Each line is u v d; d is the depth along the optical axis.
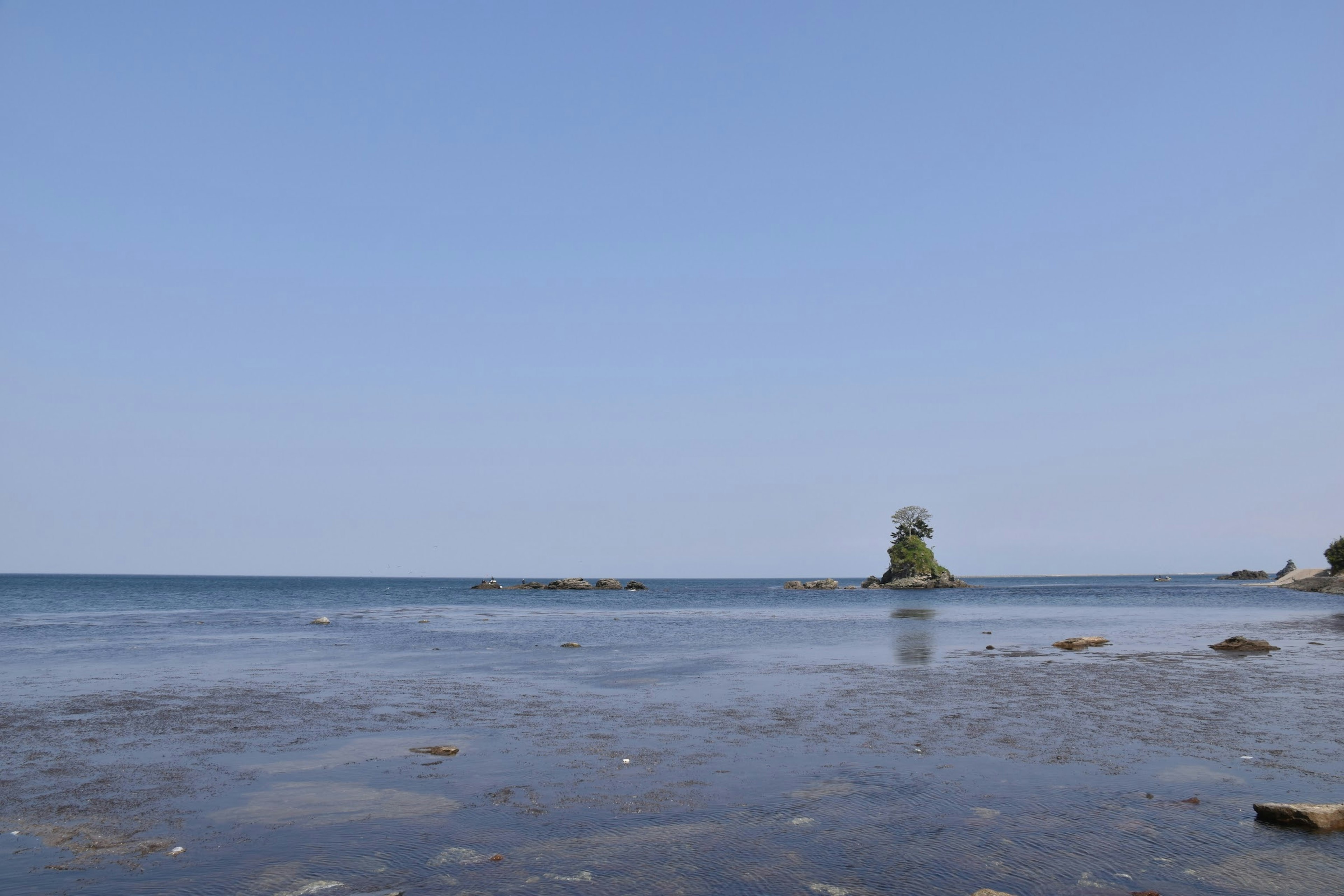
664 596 161.50
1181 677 30.25
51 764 17.27
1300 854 11.66
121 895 10.32
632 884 10.68
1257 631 54.06
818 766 16.88
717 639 50.78
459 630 59.38
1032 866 11.26
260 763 17.31
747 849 11.98
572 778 16.03
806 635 54.25
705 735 20.00
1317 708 23.53
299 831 12.86
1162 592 163.62
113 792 15.12
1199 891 10.41
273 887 10.62
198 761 17.50
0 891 10.44
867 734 20.02
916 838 12.43
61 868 11.29
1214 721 21.48
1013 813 13.59
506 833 12.74
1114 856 11.62
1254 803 14.08
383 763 17.30
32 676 31.66
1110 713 22.83
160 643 46.50
